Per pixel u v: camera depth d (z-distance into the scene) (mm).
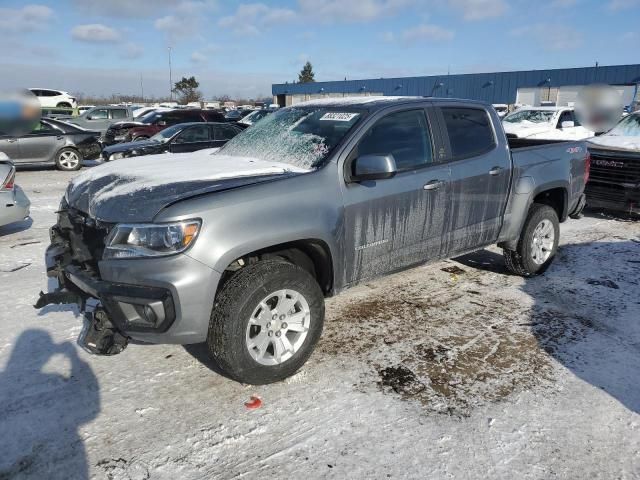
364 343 3838
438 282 5109
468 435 2824
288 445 2750
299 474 2545
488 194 4457
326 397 3162
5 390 3193
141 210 2916
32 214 8203
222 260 2914
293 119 4242
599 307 4520
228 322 2980
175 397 3166
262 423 2926
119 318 2895
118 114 21891
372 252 3717
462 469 2576
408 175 3846
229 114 23797
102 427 2881
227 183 3154
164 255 2822
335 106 4113
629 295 4801
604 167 7762
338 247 3469
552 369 3490
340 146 3570
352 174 3551
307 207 3262
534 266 5105
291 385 3293
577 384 3314
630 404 3109
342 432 2848
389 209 3723
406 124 3969
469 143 4383
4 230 7137
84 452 2688
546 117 14930
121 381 3328
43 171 14188
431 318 4277
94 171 3809
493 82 40719
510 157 4668
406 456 2666
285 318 3262
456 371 3459
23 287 4871
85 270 3197
